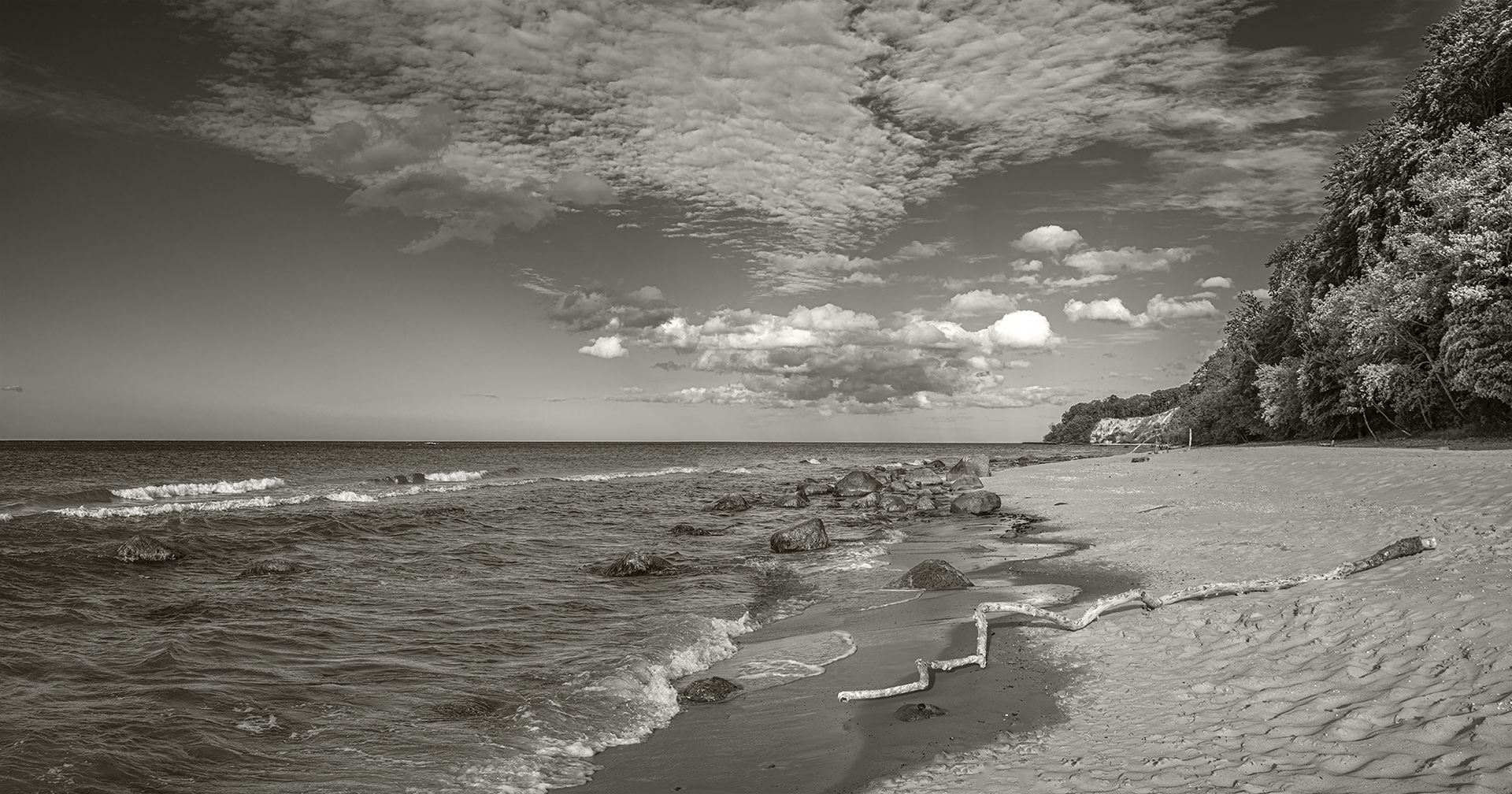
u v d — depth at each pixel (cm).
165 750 731
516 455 13362
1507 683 616
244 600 1458
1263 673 764
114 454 9562
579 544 2277
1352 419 5056
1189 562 1442
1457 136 3903
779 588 1597
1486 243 3350
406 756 731
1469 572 953
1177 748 620
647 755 733
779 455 14575
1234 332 6544
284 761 718
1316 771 541
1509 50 4050
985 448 19725
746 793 639
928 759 670
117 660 1029
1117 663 877
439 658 1073
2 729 760
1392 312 3850
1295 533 1558
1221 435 6931
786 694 894
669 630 1148
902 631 1149
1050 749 660
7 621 1242
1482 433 3797
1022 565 1655
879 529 2580
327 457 9644
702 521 2925
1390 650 746
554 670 1012
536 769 705
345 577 1733
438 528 2648
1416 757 535
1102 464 5125
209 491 4009
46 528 2388
